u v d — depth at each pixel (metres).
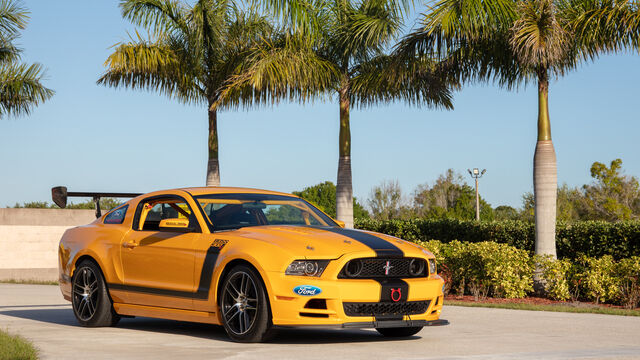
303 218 8.14
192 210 7.71
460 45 15.20
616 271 13.45
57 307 11.42
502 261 14.31
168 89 19.34
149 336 7.43
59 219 24.92
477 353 6.28
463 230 18.30
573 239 15.99
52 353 6.09
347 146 17.56
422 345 6.86
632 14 13.93
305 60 16.48
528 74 14.98
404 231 19.38
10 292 15.54
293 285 6.56
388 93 17.39
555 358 6.00
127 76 18.97
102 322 8.36
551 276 14.12
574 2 14.94
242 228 7.50
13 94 21.55
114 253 8.25
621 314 11.15
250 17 18.78
